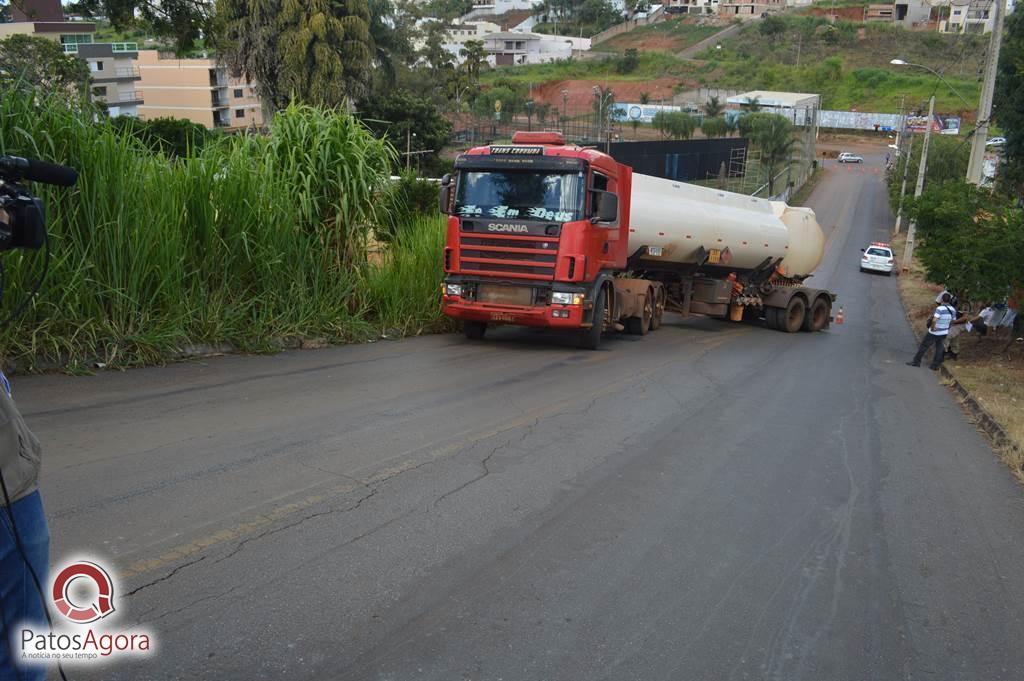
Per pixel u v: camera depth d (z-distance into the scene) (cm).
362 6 4403
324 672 353
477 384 1008
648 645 404
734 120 9488
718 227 1967
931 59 13638
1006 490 762
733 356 1595
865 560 545
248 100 7888
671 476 693
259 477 582
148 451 611
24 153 818
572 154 1343
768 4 17188
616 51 15762
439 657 375
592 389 1056
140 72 7475
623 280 1802
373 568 458
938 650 429
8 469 249
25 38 3816
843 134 12025
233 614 393
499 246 1342
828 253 5681
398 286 1380
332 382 927
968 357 1892
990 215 1911
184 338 958
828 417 1041
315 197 1186
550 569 482
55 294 841
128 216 895
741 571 506
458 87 8756
